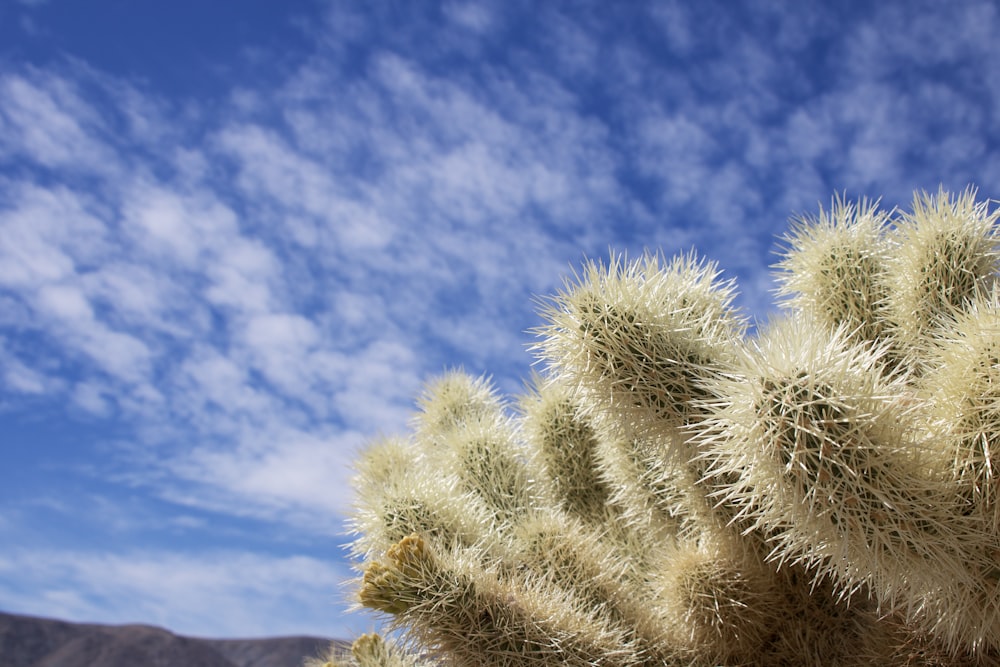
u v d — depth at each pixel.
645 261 2.65
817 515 1.94
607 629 2.95
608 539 3.90
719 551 2.98
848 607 3.05
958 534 1.99
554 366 2.64
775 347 2.02
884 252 3.08
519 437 4.39
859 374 1.94
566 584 3.16
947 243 2.83
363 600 2.52
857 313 3.02
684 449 2.54
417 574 2.52
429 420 4.90
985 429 1.95
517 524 3.76
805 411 1.90
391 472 4.18
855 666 2.89
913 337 2.85
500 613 2.57
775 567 2.97
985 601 2.09
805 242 3.22
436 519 3.24
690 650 3.04
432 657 2.63
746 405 1.99
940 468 2.03
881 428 1.91
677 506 3.16
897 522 1.94
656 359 2.46
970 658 2.56
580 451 4.17
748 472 2.05
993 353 1.97
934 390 2.15
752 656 3.07
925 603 2.22
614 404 2.54
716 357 2.47
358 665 3.42
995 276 2.86
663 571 3.24
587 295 2.52
